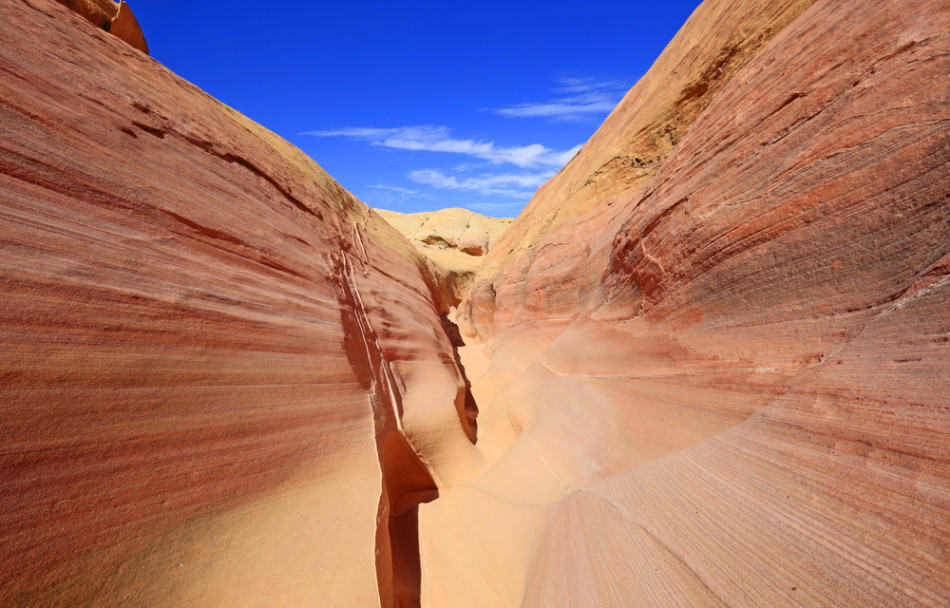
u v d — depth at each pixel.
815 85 4.36
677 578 2.65
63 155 4.20
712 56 9.79
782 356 3.81
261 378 4.75
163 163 5.82
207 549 3.20
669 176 7.18
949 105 2.97
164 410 3.51
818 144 4.04
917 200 2.98
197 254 5.18
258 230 7.00
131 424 3.20
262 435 4.32
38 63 4.82
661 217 6.77
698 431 4.45
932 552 1.69
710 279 5.20
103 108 5.40
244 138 9.84
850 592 1.84
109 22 10.35
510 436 9.84
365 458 5.32
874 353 2.63
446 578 5.36
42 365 2.82
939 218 2.77
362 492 4.78
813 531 2.22
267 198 8.38
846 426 2.47
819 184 3.89
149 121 6.21
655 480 3.88
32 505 2.40
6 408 2.52
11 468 2.39
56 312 3.11
